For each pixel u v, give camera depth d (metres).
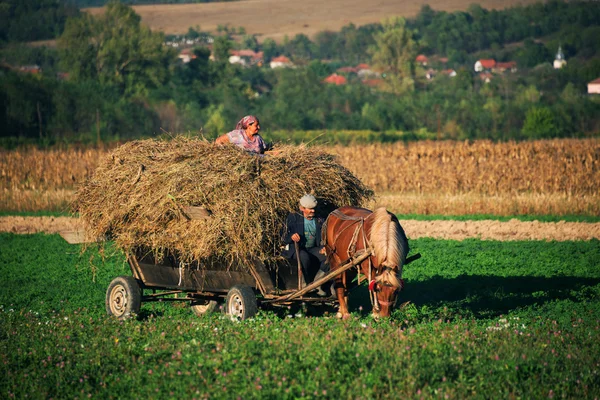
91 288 51.09
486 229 83.38
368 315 36.84
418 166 121.44
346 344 28.84
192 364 27.61
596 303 42.88
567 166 114.44
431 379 25.50
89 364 28.45
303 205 36.12
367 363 27.00
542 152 128.25
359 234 34.72
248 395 24.28
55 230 87.12
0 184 127.75
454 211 100.50
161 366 27.72
